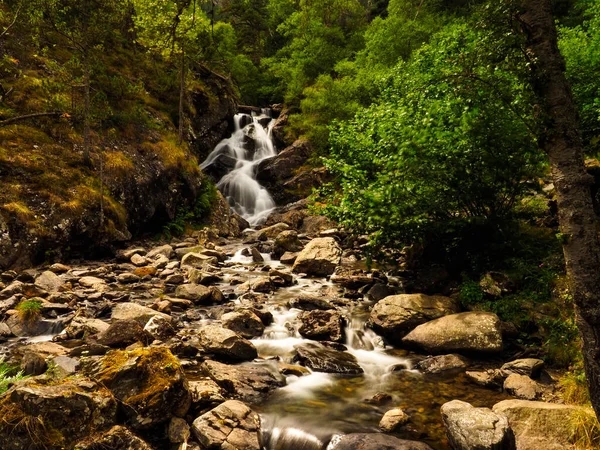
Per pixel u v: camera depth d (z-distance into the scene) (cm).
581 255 395
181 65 2412
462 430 459
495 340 702
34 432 394
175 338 760
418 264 1116
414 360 731
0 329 808
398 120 889
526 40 424
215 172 2755
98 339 737
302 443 482
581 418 468
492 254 942
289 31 4209
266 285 1123
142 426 455
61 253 1386
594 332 390
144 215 1792
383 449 447
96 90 1839
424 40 2975
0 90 1556
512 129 804
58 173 1513
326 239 1416
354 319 885
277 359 721
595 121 1061
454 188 902
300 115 3130
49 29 1761
